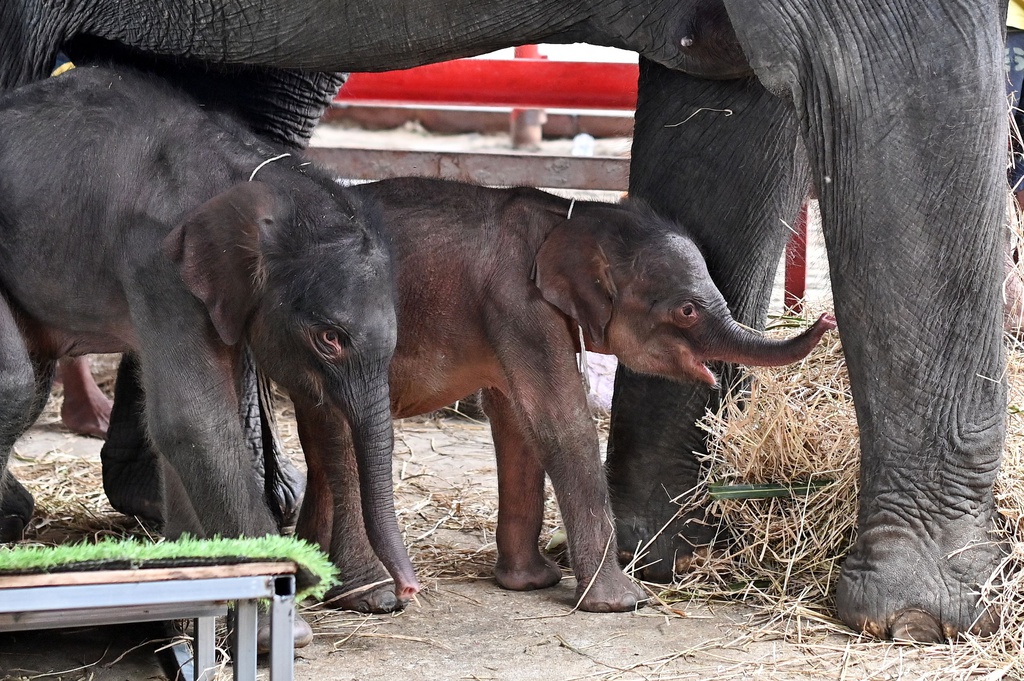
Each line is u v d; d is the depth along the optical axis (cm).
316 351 470
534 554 585
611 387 924
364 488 475
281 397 948
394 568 466
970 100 468
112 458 661
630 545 593
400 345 555
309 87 693
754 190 575
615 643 510
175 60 597
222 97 649
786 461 587
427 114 1792
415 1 545
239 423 488
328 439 541
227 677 462
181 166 490
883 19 467
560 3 536
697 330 540
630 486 598
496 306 547
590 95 1049
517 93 1055
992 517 507
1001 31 493
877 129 473
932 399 494
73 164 498
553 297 540
